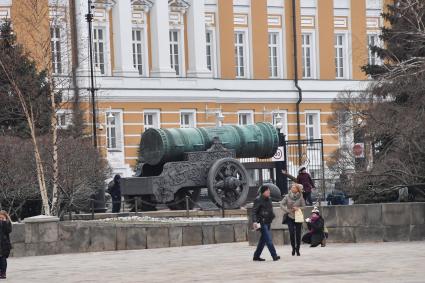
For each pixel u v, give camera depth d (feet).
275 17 370.53
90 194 212.84
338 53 381.40
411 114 187.52
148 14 347.97
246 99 361.71
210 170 215.51
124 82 338.34
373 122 189.98
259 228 141.90
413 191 189.37
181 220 188.14
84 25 325.21
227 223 184.44
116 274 135.33
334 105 290.76
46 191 206.49
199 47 354.13
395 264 129.80
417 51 212.84
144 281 124.26
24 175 209.56
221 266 138.21
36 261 162.61
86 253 173.88
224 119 358.43
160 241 179.83
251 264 138.62
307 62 376.48
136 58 345.72
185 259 152.97
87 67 324.19
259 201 142.10
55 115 215.10
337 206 164.86
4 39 244.83
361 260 136.46
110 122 334.85
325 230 161.99
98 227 177.17
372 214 163.22
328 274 122.01
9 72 225.15
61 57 261.24
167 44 348.59
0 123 231.71
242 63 366.02
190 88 350.02
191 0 354.13
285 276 121.90
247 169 236.02
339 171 230.68
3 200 210.79
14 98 226.17
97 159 226.38
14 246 173.06
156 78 344.90
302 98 369.91
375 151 197.67
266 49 367.86
